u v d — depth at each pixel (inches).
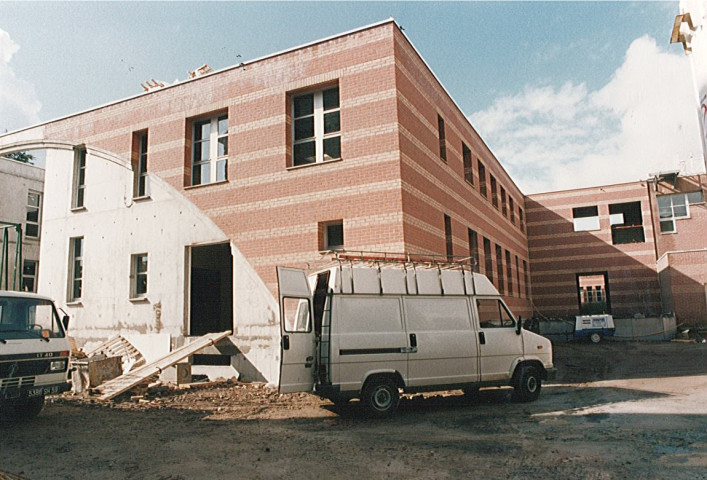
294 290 324.8
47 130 693.3
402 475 202.4
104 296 606.2
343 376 312.7
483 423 297.6
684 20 424.2
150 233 586.9
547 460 217.2
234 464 222.7
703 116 411.8
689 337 940.6
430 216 546.6
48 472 215.6
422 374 335.6
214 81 577.3
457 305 362.0
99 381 442.6
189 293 557.9
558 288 1336.1
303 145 536.1
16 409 331.6
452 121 685.3
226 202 546.9
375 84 496.1
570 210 1359.5
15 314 327.3
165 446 256.1
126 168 619.5
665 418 294.8
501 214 978.1
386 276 344.8
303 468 214.5
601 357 695.1
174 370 530.3
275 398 405.1
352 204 486.9
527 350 378.6
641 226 1314.0
